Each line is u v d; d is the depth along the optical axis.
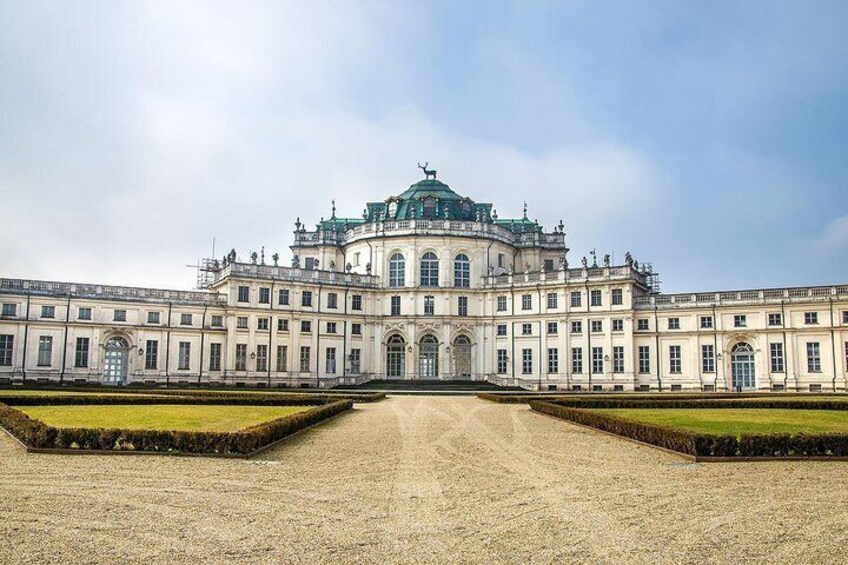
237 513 17.67
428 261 106.00
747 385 90.19
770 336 88.75
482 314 105.75
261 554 14.35
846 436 26.94
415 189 114.50
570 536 15.86
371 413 48.00
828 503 19.16
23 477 21.89
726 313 91.50
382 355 104.94
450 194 113.62
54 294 86.62
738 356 91.19
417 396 75.06
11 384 78.56
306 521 16.98
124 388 71.88
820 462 26.08
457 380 100.44
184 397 52.44
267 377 96.69
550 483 21.91
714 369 91.56
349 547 14.91
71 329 87.25
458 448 29.73
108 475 22.34
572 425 39.84
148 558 14.02
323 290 102.25
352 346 103.50
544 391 94.62
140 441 26.80
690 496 20.03
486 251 107.31
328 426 38.34
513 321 103.19
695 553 14.66
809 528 16.55
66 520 16.77
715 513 18.00
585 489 21.00
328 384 97.50
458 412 49.34
